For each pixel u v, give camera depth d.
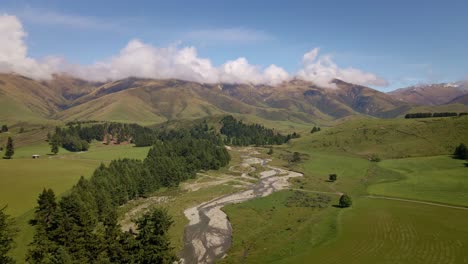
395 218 86.44
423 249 63.75
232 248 73.06
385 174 150.12
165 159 151.12
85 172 138.00
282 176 165.75
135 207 107.44
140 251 48.00
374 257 60.66
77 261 49.19
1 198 95.62
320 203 109.38
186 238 80.81
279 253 66.50
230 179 158.88
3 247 47.25
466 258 58.69
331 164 187.50
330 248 66.31
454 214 88.69
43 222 65.81
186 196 124.50
